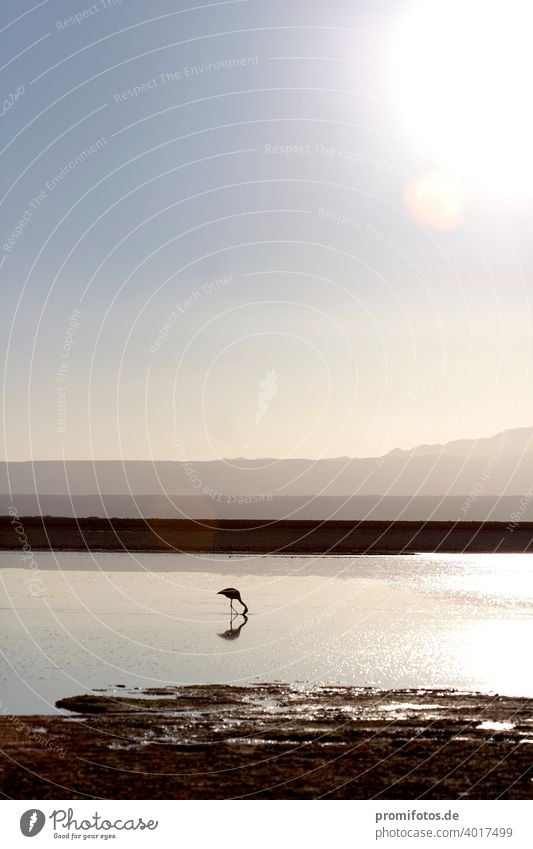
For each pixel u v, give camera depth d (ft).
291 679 88.84
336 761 63.67
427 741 68.49
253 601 144.66
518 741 68.85
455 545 259.39
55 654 99.09
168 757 63.77
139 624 120.06
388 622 124.26
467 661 97.81
